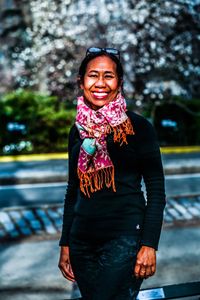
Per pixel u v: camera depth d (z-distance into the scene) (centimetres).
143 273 190
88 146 196
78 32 1512
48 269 428
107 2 1436
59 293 375
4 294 371
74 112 1434
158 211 192
